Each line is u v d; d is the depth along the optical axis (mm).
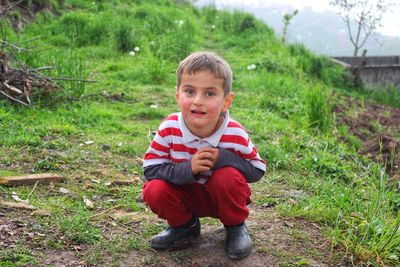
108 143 5723
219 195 3102
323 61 13906
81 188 4449
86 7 14875
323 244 3676
